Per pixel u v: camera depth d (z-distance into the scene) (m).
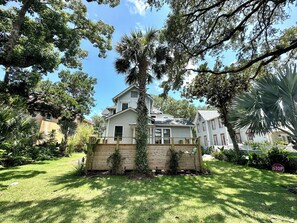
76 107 13.46
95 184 4.77
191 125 14.43
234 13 6.62
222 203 3.34
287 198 3.67
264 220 2.61
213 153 13.91
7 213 2.78
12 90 9.63
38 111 12.83
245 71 10.20
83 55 12.48
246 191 4.23
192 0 6.14
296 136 3.88
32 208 3.00
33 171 6.74
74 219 2.59
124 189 4.32
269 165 7.76
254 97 4.39
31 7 8.86
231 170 7.48
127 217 2.69
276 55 6.48
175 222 2.54
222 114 12.43
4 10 9.02
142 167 6.07
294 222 2.54
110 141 12.84
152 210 2.97
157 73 8.17
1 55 8.39
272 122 3.88
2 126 4.62
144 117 6.68
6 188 4.30
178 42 6.94
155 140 13.92
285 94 4.00
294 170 6.98
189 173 6.64
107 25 12.19
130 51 7.26
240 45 7.90
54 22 9.48
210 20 6.93
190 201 3.45
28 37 9.28
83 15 11.27
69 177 5.68
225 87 11.49
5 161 7.91
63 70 14.77
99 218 2.64
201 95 12.84
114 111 17.39
